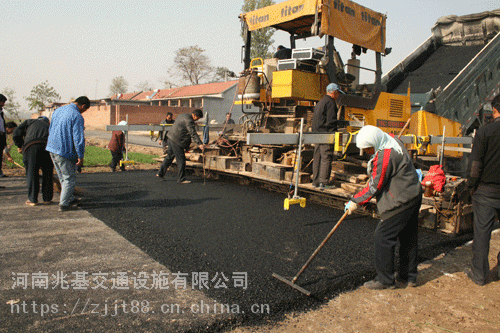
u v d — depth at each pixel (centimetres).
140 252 381
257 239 432
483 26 1108
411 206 304
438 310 289
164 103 5100
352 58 727
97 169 1011
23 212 520
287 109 777
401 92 1056
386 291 320
